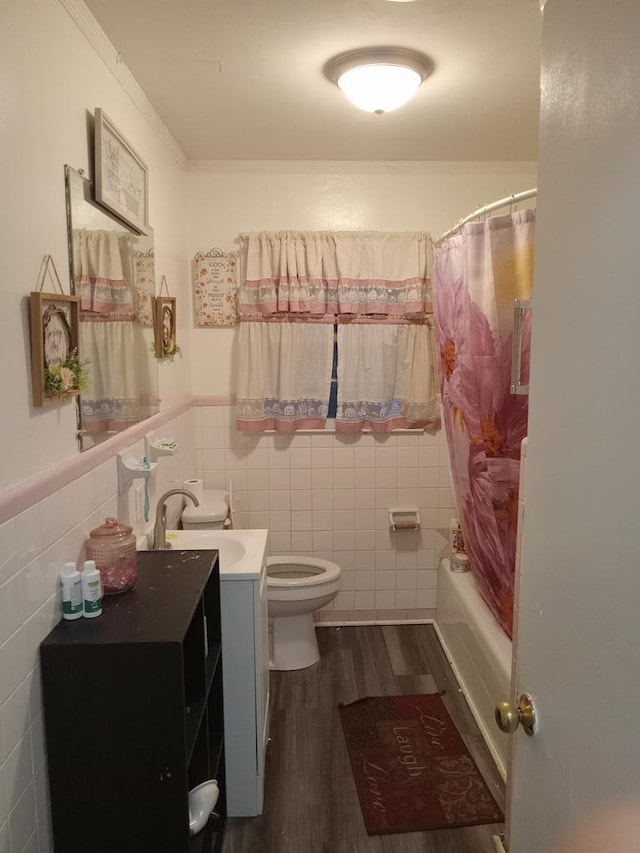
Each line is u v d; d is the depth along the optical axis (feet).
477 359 7.48
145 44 6.24
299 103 7.86
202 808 5.01
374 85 6.78
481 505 8.02
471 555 9.20
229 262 10.57
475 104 7.89
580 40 2.65
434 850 6.39
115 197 6.06
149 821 4.52
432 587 11.43
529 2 5.49
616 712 2.43
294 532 11.27
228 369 10.89
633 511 2.29
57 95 4.88
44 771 4.42
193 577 5.55
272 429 10.93
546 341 3.04
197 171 10.41
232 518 10.11
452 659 9.85
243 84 7.26
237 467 11.09
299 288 10.36
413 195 10.60
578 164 2.68
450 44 6.31
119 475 6.28
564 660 2.89
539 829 3.21
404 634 11.05
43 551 4.45
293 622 9.83
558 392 2.91
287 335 10.56
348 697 9.04
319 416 10.90
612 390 2.43
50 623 4.54
